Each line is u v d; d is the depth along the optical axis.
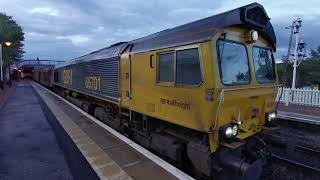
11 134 9.23
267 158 7.26
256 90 6.05
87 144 7.27
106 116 11.20
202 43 5.23
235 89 5.29
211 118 5.06
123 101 8.82
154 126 7.62
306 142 10.29
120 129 9.68
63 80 21.41
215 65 5.02
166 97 6.36
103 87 10.63
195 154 5.73
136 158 6.11
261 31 6.27
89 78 12.70
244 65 5.91
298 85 32.56
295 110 15.24
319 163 8.19
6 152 7.27
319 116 13.16
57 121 10.93
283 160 8.09
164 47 6.37
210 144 5.21
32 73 72.75
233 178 5.59
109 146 7.05
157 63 6.72
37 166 6.25
